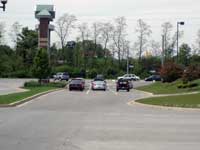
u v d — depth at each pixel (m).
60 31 141.88
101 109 34.41
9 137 18.05
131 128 21.70
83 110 33.12
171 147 16.08
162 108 35.84
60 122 24.05
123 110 33.62
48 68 75.19
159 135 19.27
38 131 20.03
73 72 124.00
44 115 28.22
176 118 27.20
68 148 15.49
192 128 21.91
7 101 38.28
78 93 59.50
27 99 43.44
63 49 141.62
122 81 68.94
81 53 140.38
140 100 42.81
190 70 65.38
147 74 129.50
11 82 94.44
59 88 71.25
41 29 108.56
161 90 64.94
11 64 132.12
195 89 59.00
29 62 139.50
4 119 25.34
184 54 121.19
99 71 128.38
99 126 22.42
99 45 140.50
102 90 70.38
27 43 147.75
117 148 15.73
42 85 74.06
